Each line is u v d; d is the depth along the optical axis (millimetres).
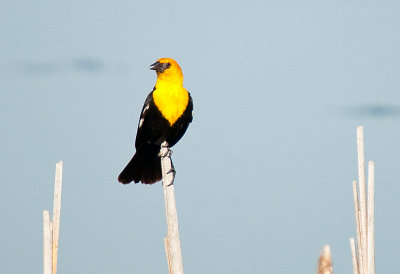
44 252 8555
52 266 8562
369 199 8703
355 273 8727
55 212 8656
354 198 8867
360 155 8734
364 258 8617
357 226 8766
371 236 8641
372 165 8773
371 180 8742
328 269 5996
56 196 8656
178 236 8508
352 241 8773
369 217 8656
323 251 6051
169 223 8555
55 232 8617
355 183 8867
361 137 8742
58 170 8680
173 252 8422
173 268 8414
